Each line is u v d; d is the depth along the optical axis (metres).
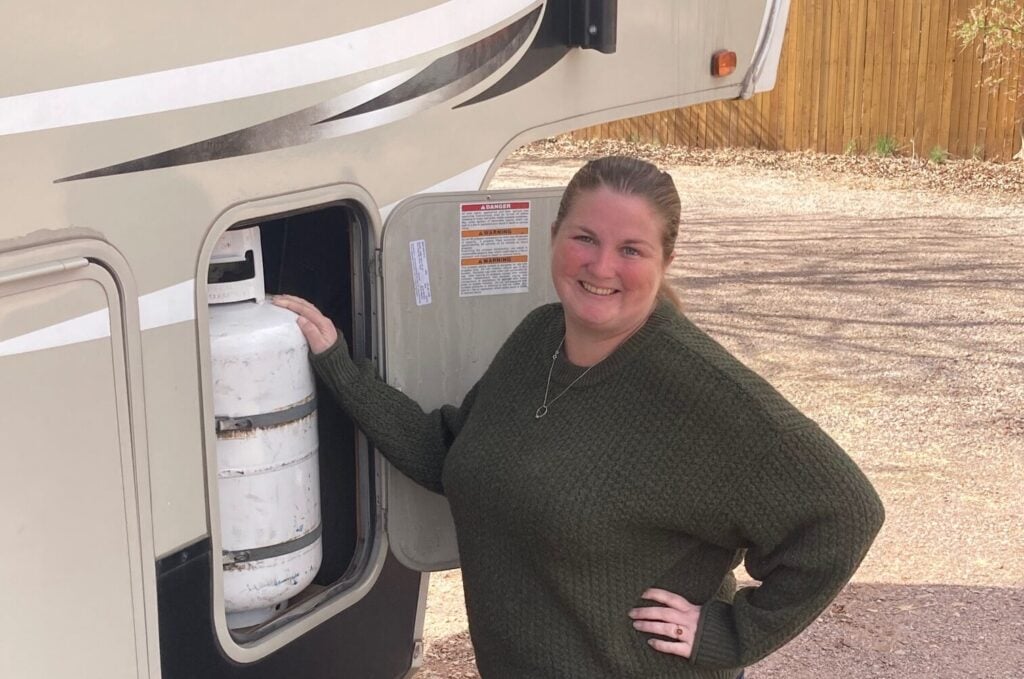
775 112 13.14
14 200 1.55
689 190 11.41
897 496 4.95
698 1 3.30
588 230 1.96
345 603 2.43
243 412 2.09
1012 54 11.74
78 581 1.71
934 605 4.12
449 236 2.46
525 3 2.63
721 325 7.20
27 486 1.60
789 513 1.88
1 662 1.60
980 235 9.62
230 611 2.18
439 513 2.61
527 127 2.73
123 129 1.70
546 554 1.99
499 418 2.12
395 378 2.42
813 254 8.96
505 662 2.14
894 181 11.75
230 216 1.92
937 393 6.16
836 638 3.90
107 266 1.70
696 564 2.05
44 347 1.61
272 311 2.18
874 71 12.49
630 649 2.02
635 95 3.13
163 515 1.87
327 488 2.59
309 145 2.07
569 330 2.05
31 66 1.55
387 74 2.23
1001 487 5.06
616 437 1.95
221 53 1.85
